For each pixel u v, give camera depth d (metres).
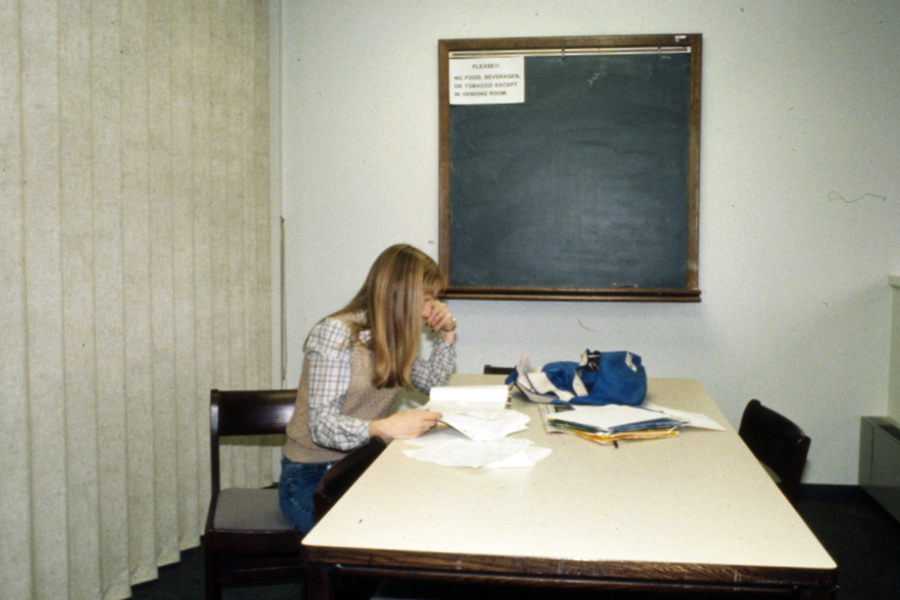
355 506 1.17
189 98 2.48
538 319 3.07
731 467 1.40
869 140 2.86
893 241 2.87
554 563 0.97
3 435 1.75
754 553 0.98
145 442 2.30
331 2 3.08
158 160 2.34
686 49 2.88
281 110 3.13
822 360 2.95
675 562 0.95
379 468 1.38
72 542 2.01
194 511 2.58
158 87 2.33
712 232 2.96
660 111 2.91
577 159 2.96
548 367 2.07
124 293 2.21
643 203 2.94
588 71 2.94
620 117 2.93
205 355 2.62
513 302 3.08
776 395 2.98
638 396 1.93
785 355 2.96
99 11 2.06
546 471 1.37
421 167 3.08
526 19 2.99
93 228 2.06
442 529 1.07
